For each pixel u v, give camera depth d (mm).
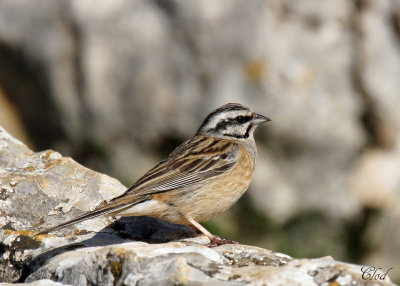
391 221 14172
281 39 13992
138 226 8359
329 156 14227
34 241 7730
